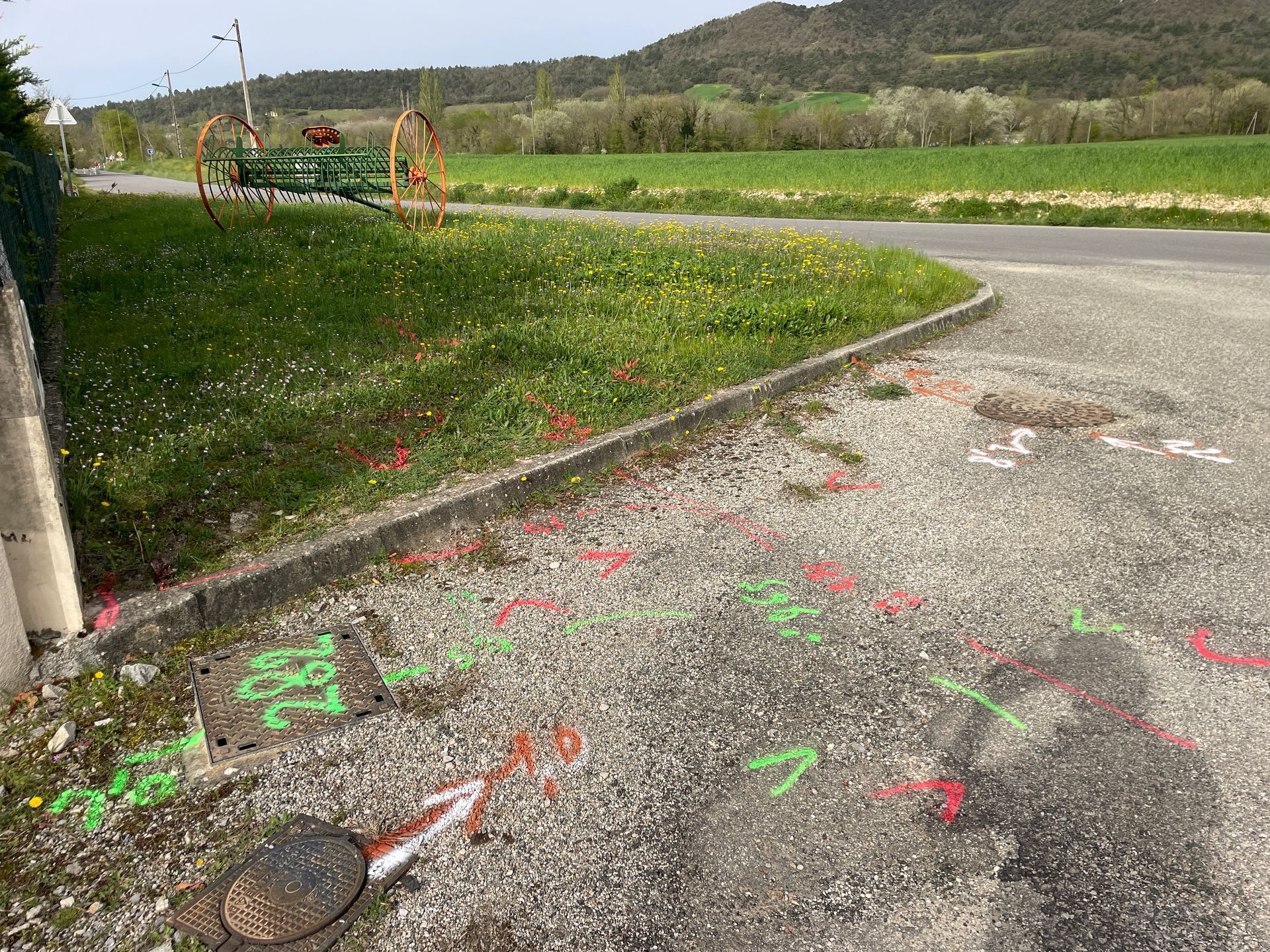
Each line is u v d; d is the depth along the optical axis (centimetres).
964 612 324
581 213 2238
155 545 341
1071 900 201
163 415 487
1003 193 2175
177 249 1145
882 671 289
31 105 1532
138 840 218
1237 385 607
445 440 454
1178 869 209
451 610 325
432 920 196
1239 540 377
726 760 248
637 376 565
